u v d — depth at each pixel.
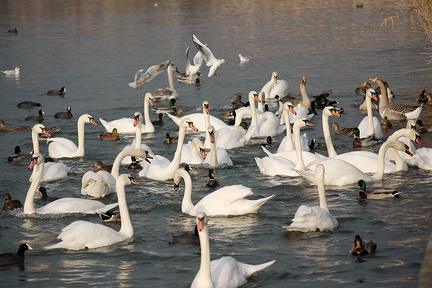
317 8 83.75
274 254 20.47
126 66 55.16
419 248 20.50
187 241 21.56
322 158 28.39
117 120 38.12
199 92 48.06
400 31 65.50
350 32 66.62
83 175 29.00
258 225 22.86
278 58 56.62
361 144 33.47
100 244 21.38
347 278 18.69
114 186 27.11
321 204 22.94
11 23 79.31
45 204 25.95
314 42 62.50
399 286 18.09
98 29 73.19
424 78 47.31
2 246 21.70
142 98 45.97
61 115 41.03
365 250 20.11
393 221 22.83
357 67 51.81
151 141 36.41
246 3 90.00
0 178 29.64
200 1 93.31
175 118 38.16
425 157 29.02
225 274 17.77
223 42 63.97
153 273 19.50
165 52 60.16
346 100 43.34
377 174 27.48
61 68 55.19
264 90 45.88
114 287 18.62
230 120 40.62
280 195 26.09
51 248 21.25
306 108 39.25
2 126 38.47
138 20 78.62
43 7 92.19
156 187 27.80
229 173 29.58
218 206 23.78
